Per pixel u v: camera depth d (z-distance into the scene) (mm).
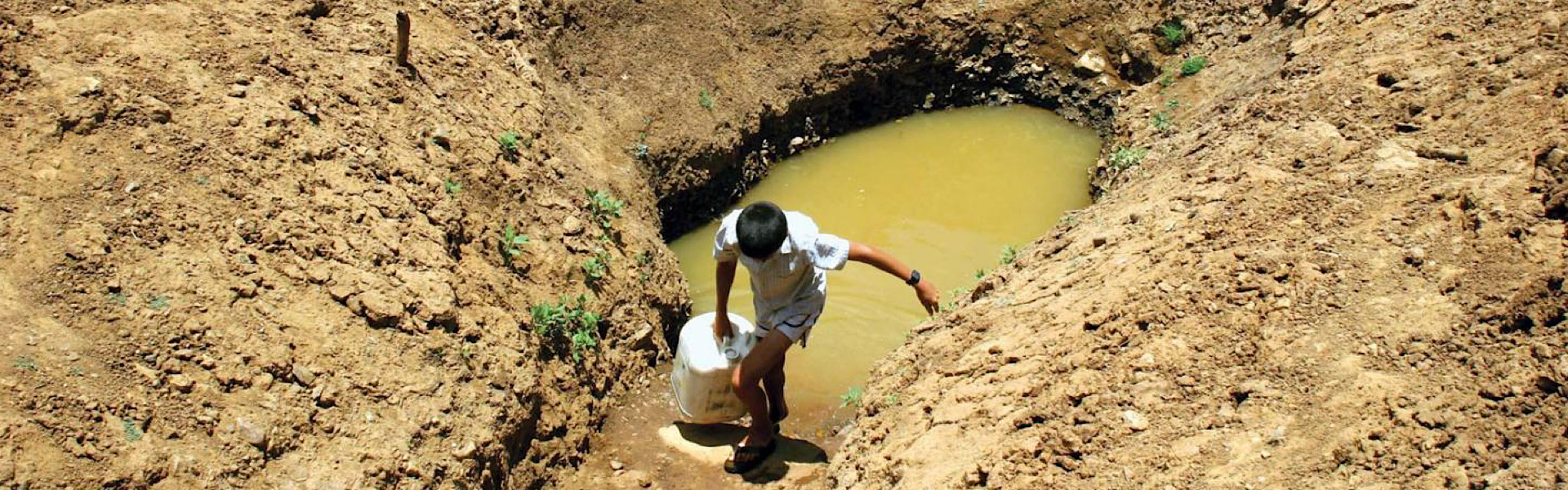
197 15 6824
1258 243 5723
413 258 6242
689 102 9047
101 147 5770
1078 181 9562
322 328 5660
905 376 6340
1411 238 5398
